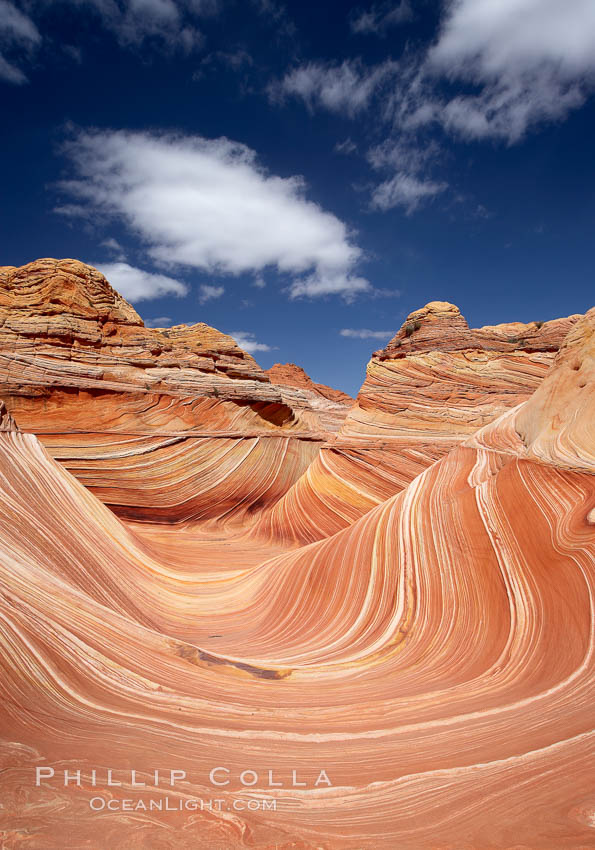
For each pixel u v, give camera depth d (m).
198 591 11.57
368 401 21.41
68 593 6.47
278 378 57.50
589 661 4.65
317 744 3.87
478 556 7.13
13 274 24.22
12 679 3.83
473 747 3.62
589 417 7.58
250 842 2.41
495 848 2.35
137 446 22.30
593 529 5.83
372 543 8.91
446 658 6.15
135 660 5.43
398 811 2.77
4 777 2.73
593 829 2.39
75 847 2.22
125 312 26.59
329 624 8.19
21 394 21.05
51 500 9.91
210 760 3.41
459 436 19.27
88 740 3.42
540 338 20.95
